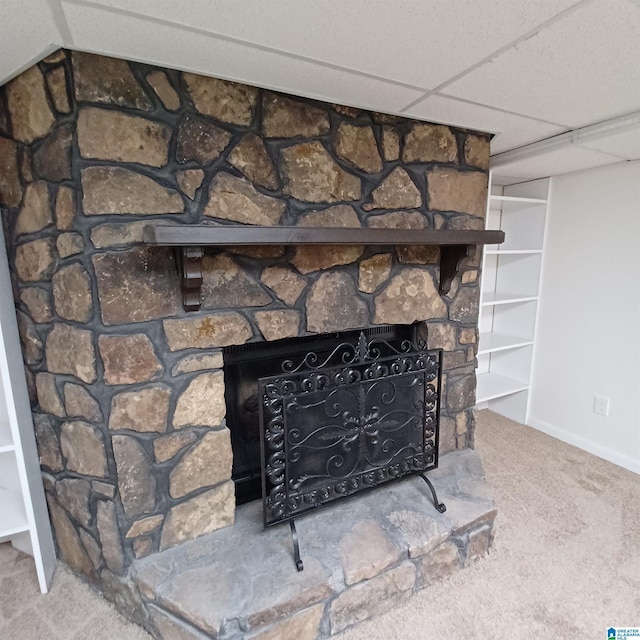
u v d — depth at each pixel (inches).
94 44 41.2
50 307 52.2
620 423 93.4
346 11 35.6
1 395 62.5
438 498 67.6
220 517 60.0
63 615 55.9
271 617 48.6
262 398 52.8
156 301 50.2
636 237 87.0
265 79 50.0
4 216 54.6
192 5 34.5
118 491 52.4
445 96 55.4
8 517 60.1
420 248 69.7
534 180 107.0
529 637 53.1
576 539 70.4
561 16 36.4
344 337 72.2
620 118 63.4
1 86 49.4
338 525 61.2
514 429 112.9
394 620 55.9
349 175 60.6
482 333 120.2
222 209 52.0
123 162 46.1
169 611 49.5
